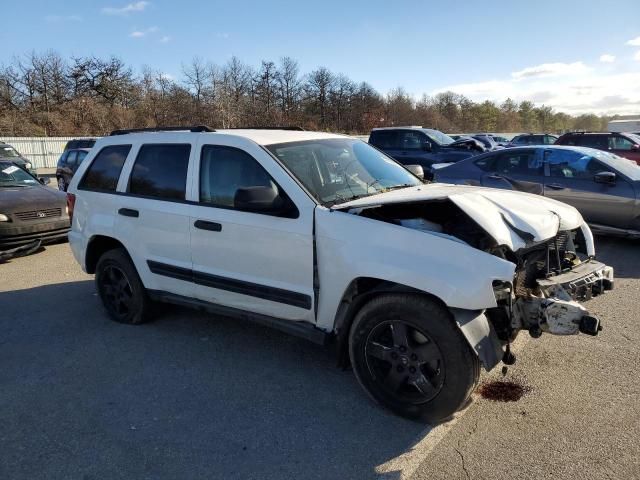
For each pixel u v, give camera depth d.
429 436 3.01
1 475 2.79
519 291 3.18
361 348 3.31
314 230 3.45
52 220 8.36
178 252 4.32
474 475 2.65
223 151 4.04
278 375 3.87
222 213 3.95
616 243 7.84
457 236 3.31
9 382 3.88
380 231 3.20
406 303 3.07
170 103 56.75
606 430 2.97
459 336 2.94
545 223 3.42
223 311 4.17
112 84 59.34
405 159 14.71
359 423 3.19
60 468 2.84
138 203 4.59
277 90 59.56
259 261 3.77
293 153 3.92
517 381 3.57
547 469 2.67
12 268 7.54
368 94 65.12
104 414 3.38
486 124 87.94
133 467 2.83
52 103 56.91
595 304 5.07
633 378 3.56
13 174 9.59
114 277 5.05
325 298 3.46
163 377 3.89
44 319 5.24
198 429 3.18
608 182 7.32
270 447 2.97
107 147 5.08
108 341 4.62
